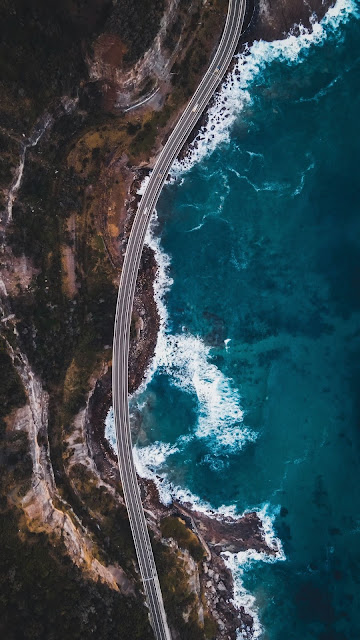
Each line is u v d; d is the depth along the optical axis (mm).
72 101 57594
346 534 64812
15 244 58406
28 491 57438
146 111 62719
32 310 60125
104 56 56906
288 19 64562
